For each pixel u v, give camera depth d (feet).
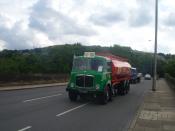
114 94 91.25
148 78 301.02
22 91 101.50
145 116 50.80
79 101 74.54
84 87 71.41
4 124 41.55
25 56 220.43
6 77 123.13
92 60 73.51
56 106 63.31
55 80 176.14
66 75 199.00
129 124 45.39
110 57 84.53
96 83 71.00
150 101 75.66
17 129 38.45
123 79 98.94
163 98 84.17
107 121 47.80
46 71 209.46
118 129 41.55
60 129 39.60
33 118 47.21
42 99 76.13
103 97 71.31
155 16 118.01
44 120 45.85
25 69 183.01
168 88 136.87
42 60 230.27
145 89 133.80
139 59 435.53
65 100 75.15
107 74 74.64
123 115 55.01
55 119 47.16
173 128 40.52
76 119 48.26
